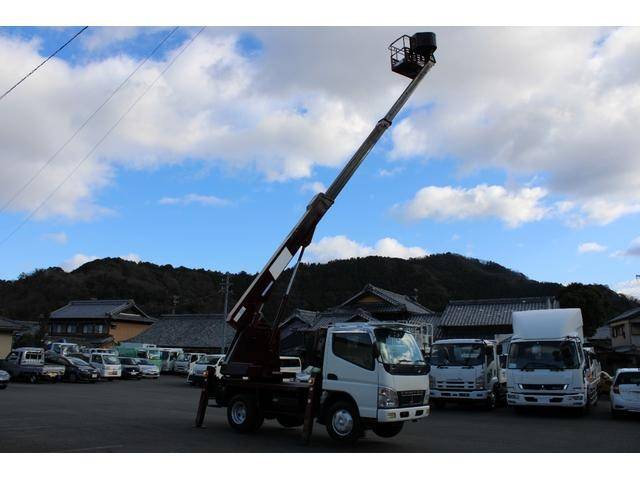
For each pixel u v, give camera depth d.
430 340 22.34
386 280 60.16
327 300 57.50
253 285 12.05
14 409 15.27
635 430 12.84
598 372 21.58
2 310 69.75
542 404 16.00
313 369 10.38
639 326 41.53
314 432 11.62
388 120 12.80
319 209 12.29
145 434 10.80
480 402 18.45
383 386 9.41
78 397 20.45
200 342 48.56
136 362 37.62
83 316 57.66
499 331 33.03
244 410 11.35
